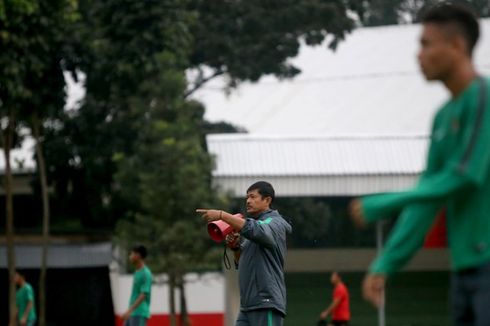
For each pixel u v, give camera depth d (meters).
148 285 20.08
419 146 30.66
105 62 29.38
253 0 35.38
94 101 31.25
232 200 30.19
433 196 5.28
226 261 13.29
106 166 31.27
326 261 42.75
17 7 23.98
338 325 28.11
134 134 31.00
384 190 29.77
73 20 25.78
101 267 33.06
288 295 39.16
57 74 27.52
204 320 30.70
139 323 20.08
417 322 32.06
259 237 12.38
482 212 5.52
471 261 5.54
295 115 39.72
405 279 40.56
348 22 36.06
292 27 36.06
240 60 36.41
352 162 30.14
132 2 29.14
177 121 28.55
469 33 5.52
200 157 28.28
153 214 27.98
